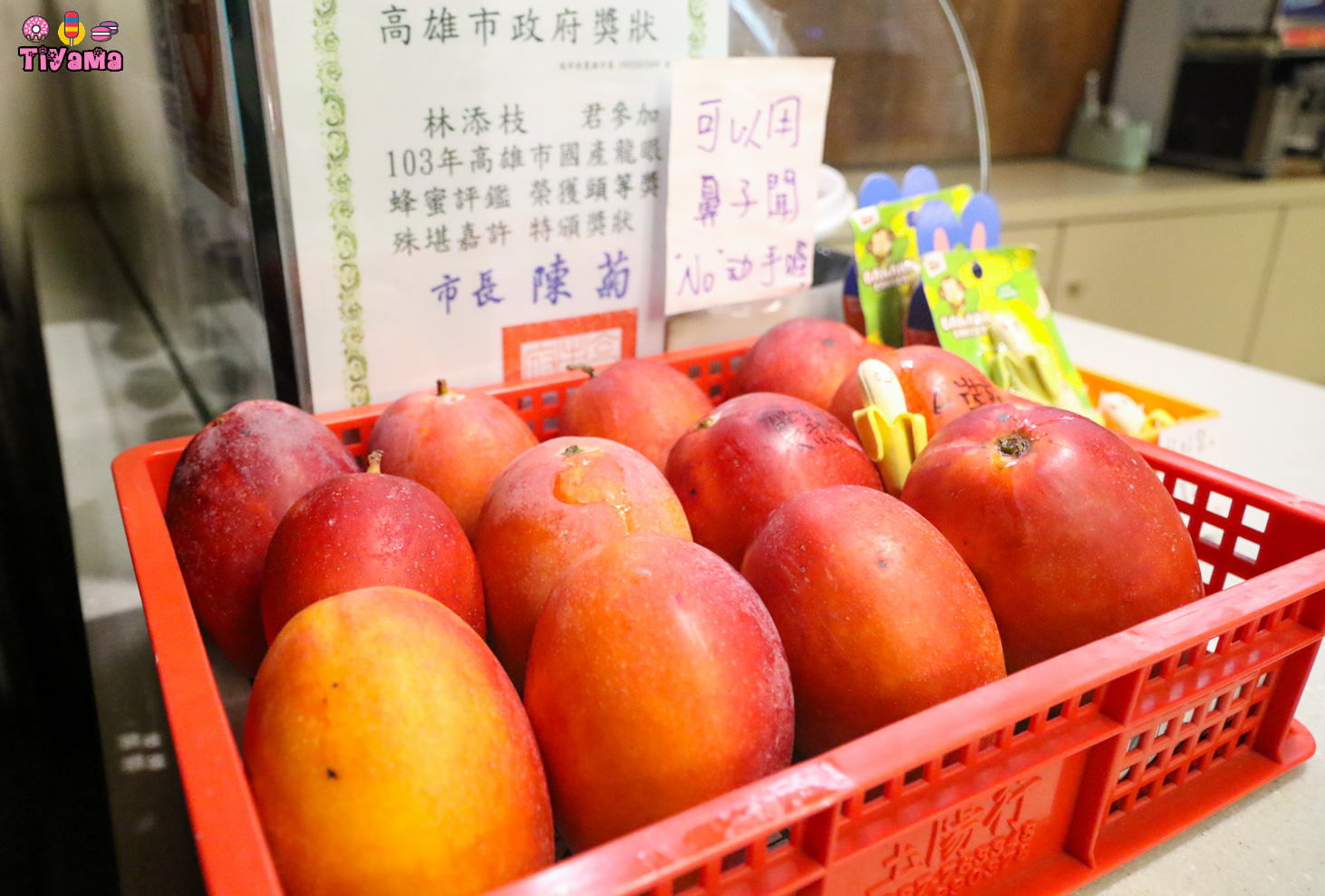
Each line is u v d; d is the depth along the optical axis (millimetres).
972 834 395
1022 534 462
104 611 655
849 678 420
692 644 366
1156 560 461
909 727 354
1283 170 2447
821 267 925
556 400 728
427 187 637
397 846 321
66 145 1666
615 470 489
